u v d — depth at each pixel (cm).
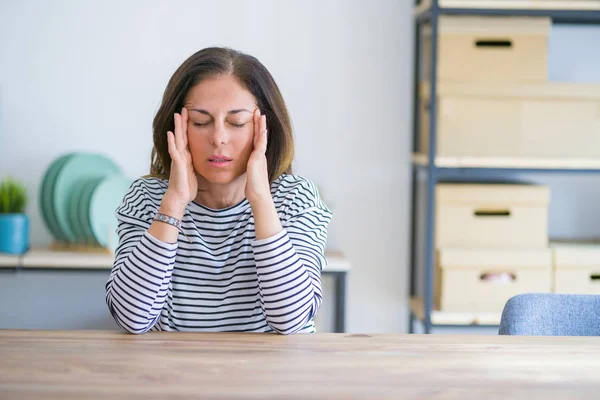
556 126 274
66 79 293
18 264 260
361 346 115
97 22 292
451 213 275
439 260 275
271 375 100
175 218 130
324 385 96
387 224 306
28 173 295
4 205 273
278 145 145
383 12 299
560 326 149
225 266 142
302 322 130
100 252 276
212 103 133
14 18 290
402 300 310
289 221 143
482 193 275
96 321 304
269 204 130
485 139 273
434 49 266
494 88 271
